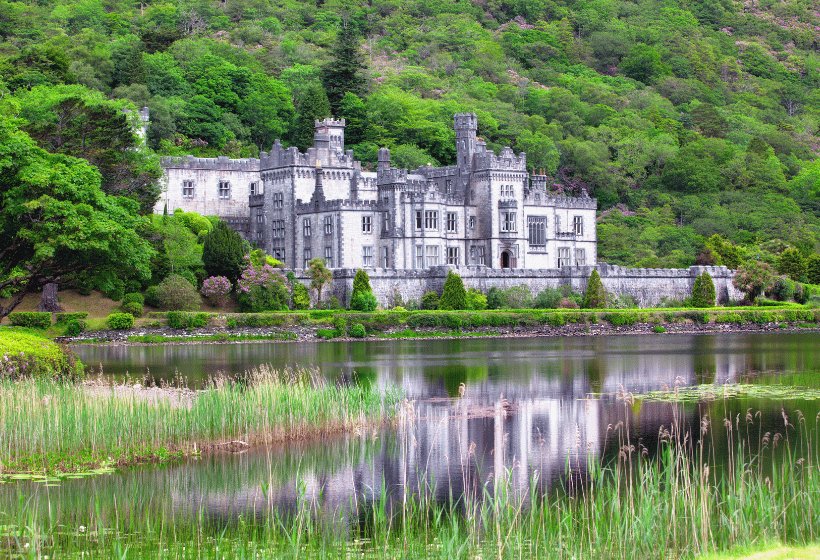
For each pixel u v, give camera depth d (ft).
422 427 198.18
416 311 415.85
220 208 515.50
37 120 412.98
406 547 128.06
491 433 193.26
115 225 260.83
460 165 523.29
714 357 319.06
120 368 277.23
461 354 330.75
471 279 451.12
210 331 380.37
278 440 185.06
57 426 166.61
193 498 150.51
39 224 258.16
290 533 135.13
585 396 234.79
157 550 127.24
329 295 437.58
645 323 442.91
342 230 472.85
